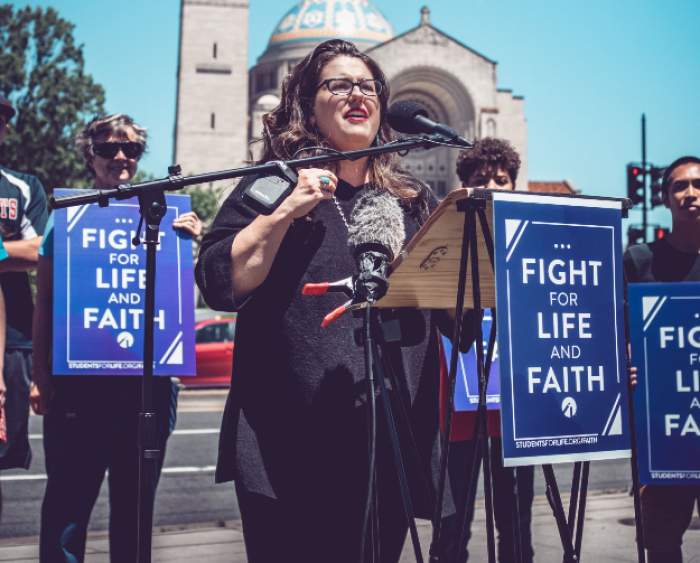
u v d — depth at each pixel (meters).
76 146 4.25
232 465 2.43
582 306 2.21
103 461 3.65
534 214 2.16
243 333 2.51
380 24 73.69
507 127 61.50
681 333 3.33
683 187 3.70
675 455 3.29
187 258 3.85
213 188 50.09
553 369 2.16
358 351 2.44
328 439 2.38
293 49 71.88
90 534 5.47
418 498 2.49
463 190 2.02
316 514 2.41
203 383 18.66
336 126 2.61
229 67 59.47
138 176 40.09
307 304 2.45
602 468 8.62
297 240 2.48
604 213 2.27
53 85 46.12
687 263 3.73
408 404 2.48
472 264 2.08
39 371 3.74
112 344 3.68
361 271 2.25
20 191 4.29
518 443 2.10
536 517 5.80
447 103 60.00
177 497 6.98
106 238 3.76
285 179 2.32
